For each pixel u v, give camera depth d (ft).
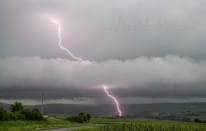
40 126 349.00
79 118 555.69
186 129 282.36
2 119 368.27
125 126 302.25
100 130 286.25
